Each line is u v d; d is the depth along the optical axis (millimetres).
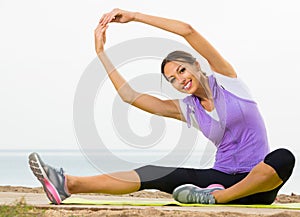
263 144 7633
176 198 7617
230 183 7578
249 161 7582
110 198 8812
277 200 9195
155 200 8461
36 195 9016
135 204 7625
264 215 6629
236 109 7508
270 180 7305
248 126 7555
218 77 7605
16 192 9820
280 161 7262
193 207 7336
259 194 7570
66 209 7121
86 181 7523
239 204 7582
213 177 7613
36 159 7422
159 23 7473
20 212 6637
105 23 7449
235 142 7570
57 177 7477
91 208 7117
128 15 7477
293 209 7406
